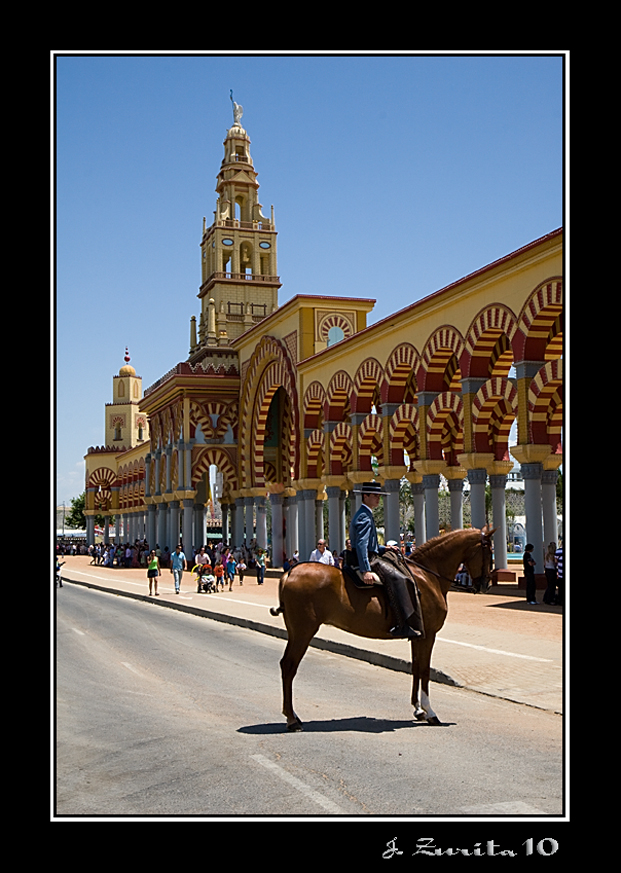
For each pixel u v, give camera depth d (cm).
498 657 1291
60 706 996
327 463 3688
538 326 2259
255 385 4875
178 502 5556
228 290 6084
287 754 749
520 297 2302
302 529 4028
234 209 6359
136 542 6825
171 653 1524
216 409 5216
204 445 5181
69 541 10800
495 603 2225
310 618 860
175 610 2578
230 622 2130
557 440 2777
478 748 768
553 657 1285
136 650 1566
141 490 8275
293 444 4116
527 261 2247
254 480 4912
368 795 622
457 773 680
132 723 901
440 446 2825
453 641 1475
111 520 11856
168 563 5531
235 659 1443
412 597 869
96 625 2047
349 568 881
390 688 1128
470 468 2547
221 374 5219
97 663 1381
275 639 1775
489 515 6600
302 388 4044
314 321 4128
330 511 3681
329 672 1280
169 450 5562
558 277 2136
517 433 2314
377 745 781
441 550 924
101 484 9712
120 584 3844
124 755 759
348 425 3497
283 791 635
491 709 965
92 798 624
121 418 10206
